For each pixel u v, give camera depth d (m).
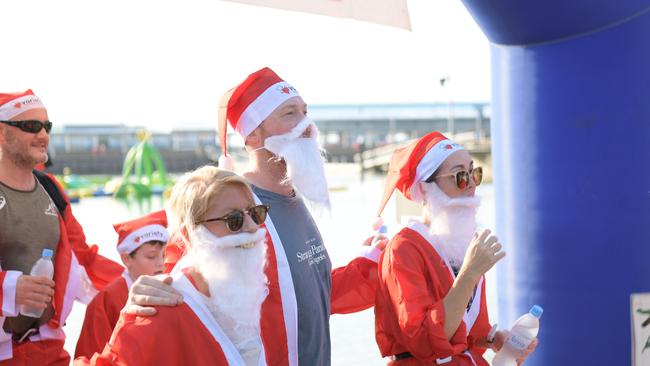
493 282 9.31
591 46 3.48
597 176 3.53
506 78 3.72
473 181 3.29
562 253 3.61
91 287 3.89
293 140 2.89
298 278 2.82
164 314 2.19
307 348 2.85
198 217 2.20
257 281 2.25
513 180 3.72
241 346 2.28
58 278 3.46
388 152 62.09
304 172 2.85
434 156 3.27
